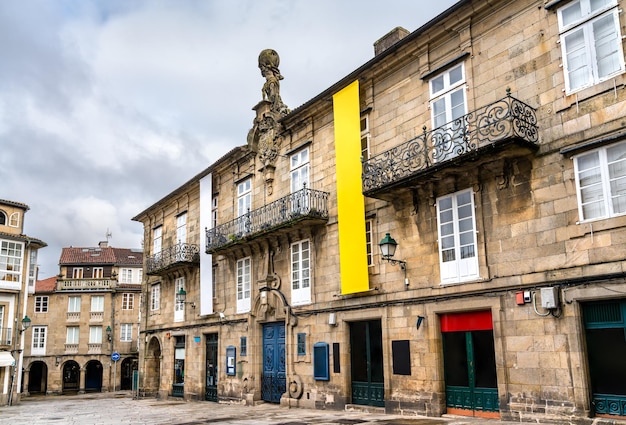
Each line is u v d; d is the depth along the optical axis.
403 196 14.52
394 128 15.26
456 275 12.94
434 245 13.53
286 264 18.73
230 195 22.86
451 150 13.19
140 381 29.12
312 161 18.08
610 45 10.70
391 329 14.38
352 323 16.03
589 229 10.55
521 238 11.68
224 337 21.80
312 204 17.33
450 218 13.27
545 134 11.52
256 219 20.02
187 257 24.78
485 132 12.25
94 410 21.75
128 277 49.81
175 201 27.83
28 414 20.70
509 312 11.68
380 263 15.05
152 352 28.98
